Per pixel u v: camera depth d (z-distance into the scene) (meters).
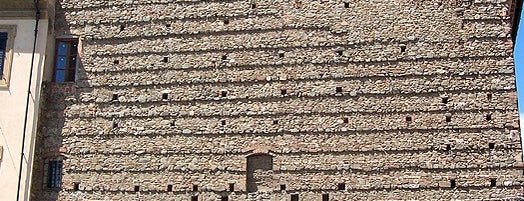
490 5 28.75
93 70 30.06
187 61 29.59
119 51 30.19
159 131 28.81
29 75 29.58
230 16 29.92
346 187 27.14
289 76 28.75
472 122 27.31
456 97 27.70
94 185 28.53
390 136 27.52
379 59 28.53
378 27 29.00
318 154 27.66
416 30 28.78
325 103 28.23
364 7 29.38
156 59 29.83
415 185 26.83
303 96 28.42
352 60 28.64
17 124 28.95
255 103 28.61
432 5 29.05
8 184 28.19
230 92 28.91
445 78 27.98
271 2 29.89
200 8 30.22
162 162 28.41
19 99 29.27
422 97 27.86
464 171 26.78
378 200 26.86
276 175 27.66
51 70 30.41
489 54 28.11
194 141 28.48
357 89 28.25
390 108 27.84
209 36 29.80
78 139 29.22
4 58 29.97
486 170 26.70
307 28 29.33
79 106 29.67
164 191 28.06
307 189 27.34
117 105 29.45
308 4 29.70
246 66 29.16
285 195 27.42
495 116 27.28
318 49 29.00
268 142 28.03
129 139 28.91
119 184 28.41
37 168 28.88
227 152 28.16
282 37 29.34
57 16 31.03
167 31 30.12
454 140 27.17
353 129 27.77
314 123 28.03
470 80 27.86
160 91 29.36
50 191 28.70
